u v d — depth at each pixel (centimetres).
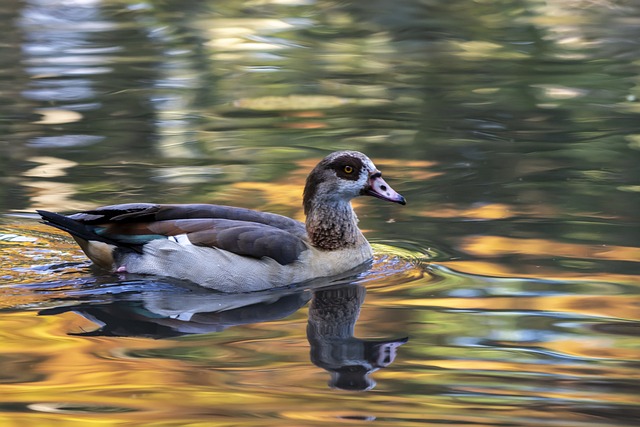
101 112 1978
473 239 1372
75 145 1772
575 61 2412
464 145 1802
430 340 1037
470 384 924
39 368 960
